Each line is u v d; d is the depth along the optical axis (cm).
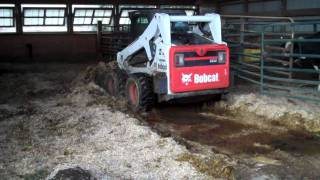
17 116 698
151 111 754
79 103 785
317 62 968
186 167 463
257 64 928
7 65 1469
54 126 632
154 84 723
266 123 668
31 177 434
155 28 719
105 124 630
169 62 684
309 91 746
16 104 797
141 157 491
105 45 1653
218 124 673
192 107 789
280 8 1446
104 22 1831
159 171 451
